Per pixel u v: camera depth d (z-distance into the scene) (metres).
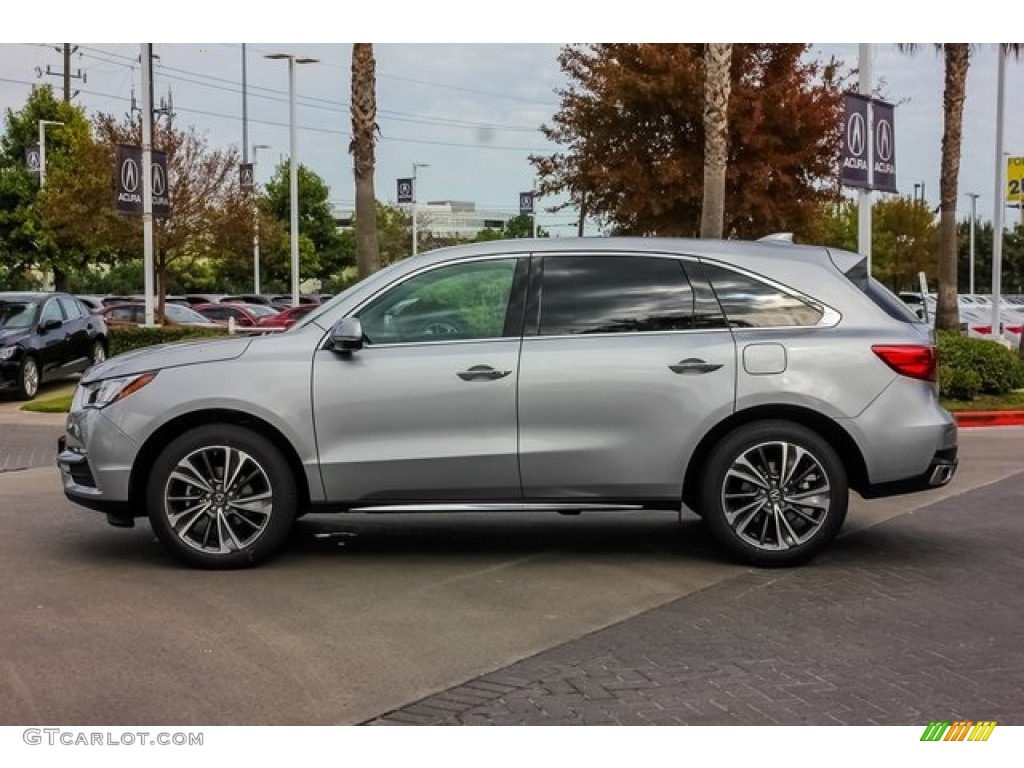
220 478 6.82
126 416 6.74
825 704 4.73
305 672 5.12
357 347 6.68
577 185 25.55
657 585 6.62
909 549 7.55
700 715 4.62
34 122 42.38
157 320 28.94
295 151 36.03
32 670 5.13
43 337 18.69
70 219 30.20
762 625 5.83
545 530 8.22
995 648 5.46
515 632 5.71
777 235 7.45
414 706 4.72
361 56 17.89
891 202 61.56
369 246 18.17
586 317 6.85
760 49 24.08
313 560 7.22
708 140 16.08
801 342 6.79
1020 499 9.41
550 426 6.72
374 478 6.74
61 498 9.44
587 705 4.73
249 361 6.77
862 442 6.78
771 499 6.85
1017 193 23.88
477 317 6.86
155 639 5.57
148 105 22.00
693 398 6.72
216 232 28.83
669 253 6.97
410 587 6.56
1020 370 17.45
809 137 24.16
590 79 24.42
